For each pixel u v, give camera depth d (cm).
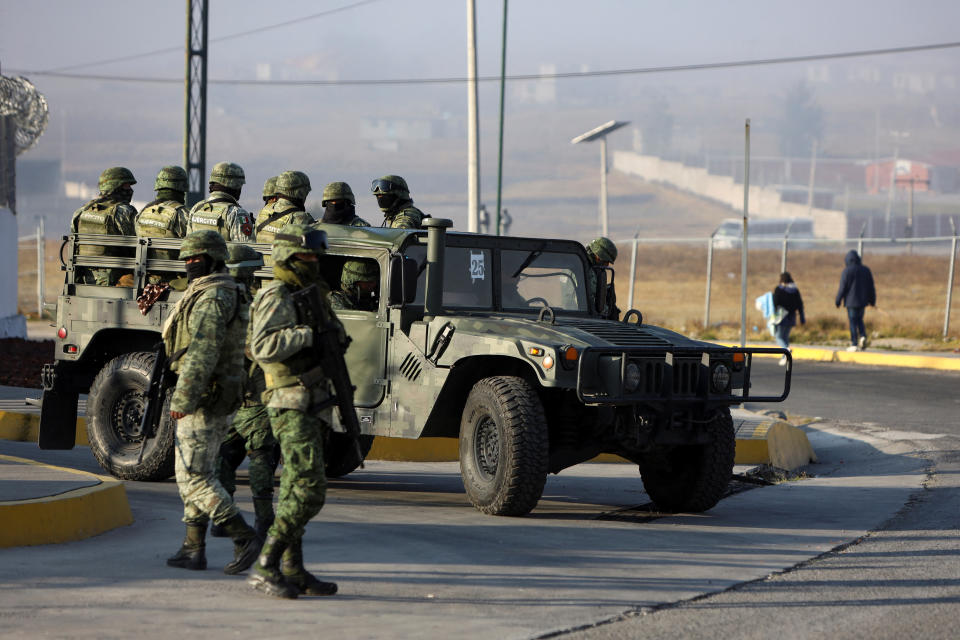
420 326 2202
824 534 2028
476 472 2148
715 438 2200
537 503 2253
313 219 2514
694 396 2114
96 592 1472
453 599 1485
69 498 1788
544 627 1362
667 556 1800
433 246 2225
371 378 2269
